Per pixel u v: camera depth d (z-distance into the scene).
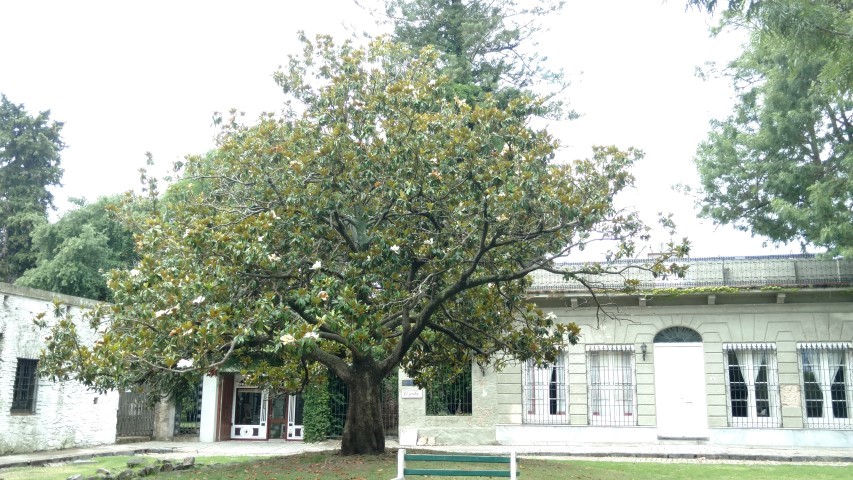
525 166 13.48
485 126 13.93
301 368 17.58
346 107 15.45
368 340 13.62
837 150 21.38
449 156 13.74
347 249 15.48
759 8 11.02
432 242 13.87
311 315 13.38
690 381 24.66
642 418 24.62
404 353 15.53
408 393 26.16
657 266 14.82
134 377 14.08
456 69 30.08
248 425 29.52
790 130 21.80
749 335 24.39
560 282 25.69
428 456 9.90
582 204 13.98
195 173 17.02
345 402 28.59
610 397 25.16
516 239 14.22
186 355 12.49
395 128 14.12
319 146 15.12
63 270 34.78
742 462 18.91
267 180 15.23
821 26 10.66
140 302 12.91
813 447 22.91
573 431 24.91
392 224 15.06
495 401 25.62
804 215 20.80
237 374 29.89
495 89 31.55
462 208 13.88
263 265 12.82
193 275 12.86
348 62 15.47
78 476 13.55
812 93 20.31
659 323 25.09
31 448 21.95
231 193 16.11
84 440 24.44
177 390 28.44
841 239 20.25
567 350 25.64
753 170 23.56
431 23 32.66
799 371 23.84
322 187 14.34
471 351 18.09
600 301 25.33
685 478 14.13
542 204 13.38
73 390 24.00
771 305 24.38
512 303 17.03
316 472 13.09
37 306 22.33
